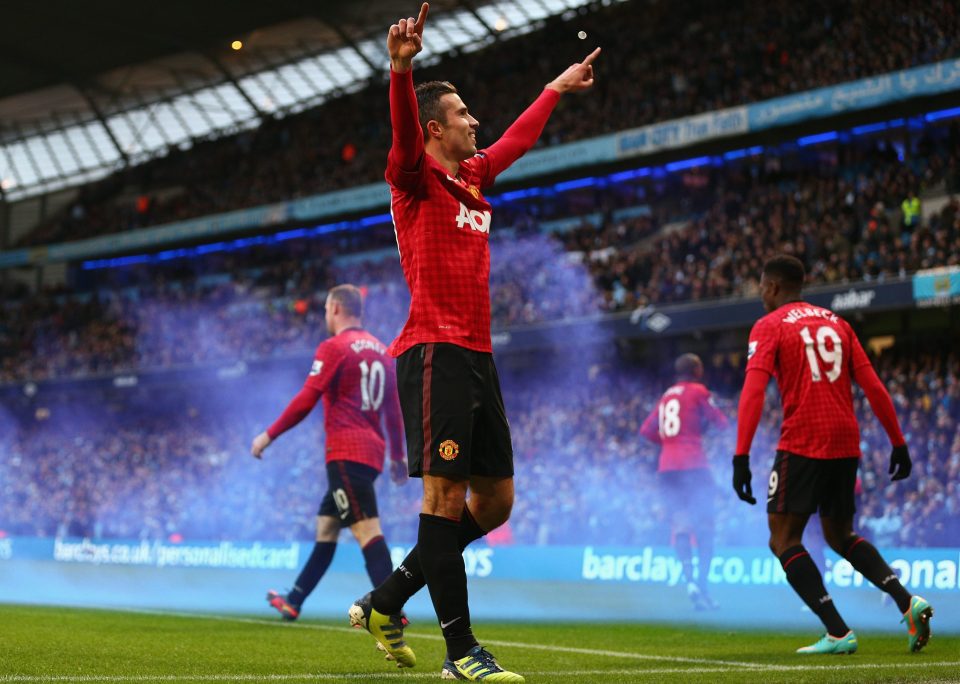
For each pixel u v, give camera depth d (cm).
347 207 3397
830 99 2427
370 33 4091
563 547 1577
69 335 4222
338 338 756
